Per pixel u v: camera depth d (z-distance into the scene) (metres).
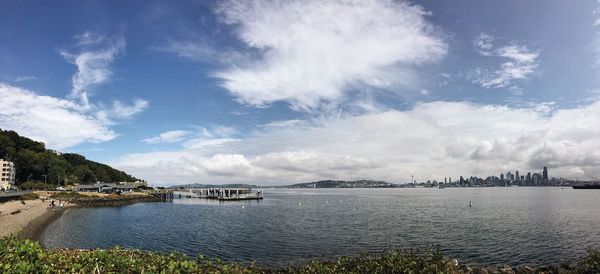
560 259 45.75
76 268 16.02
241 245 55.09
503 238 60.09
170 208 139.62
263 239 60.50
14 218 72.69
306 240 59.19
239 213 114.69
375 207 137.75
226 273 19.09
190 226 79.38
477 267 41.19
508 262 44.19
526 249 51.28
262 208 138.62
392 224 80.06
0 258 15.66
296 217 98.94
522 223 80.19
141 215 106.94
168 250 51.59
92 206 146.00
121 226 79.06
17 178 192.25
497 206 136.00
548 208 123.31
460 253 48.78
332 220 89.88
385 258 21.70
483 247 52.62
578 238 59.97
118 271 16.75
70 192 174.00
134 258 18.66
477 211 113.44
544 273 35.09
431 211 115.31
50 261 16.50
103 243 57.66
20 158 193.62
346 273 20.64
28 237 59.28
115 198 171.62
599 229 70.00
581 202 157.50
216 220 92.44
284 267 41.16
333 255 47.72
